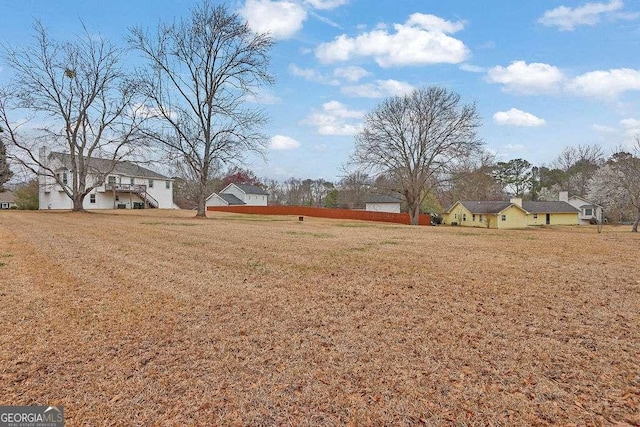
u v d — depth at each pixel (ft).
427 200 158.51
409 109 104.17
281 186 239.09
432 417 7.97
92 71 77.36
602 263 23.61
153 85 91.09
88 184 118.11
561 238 41.04
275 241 34.91
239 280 19.57
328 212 126.00
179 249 29.35
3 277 20.07
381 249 30.04
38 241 33.09
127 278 20.01
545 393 8.73
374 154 105.29
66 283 18.99
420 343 11.62
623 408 8.08
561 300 15.66
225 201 171.12
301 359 10.70
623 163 95.35
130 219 65.26
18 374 10.00
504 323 13.16
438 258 25.62
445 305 15.21
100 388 9.31
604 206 134.41
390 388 9.11
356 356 10.84
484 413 8.04
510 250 29.63
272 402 8.64
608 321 13.23
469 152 98.02
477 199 168.14
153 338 12.29
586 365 10.02
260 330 12.87
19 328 13.15
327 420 7.97
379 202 175.83
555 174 185.47
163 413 8.28
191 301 16.10
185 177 160.25
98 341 12.07
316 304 15.57
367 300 16.03
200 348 11.51
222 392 9.08
